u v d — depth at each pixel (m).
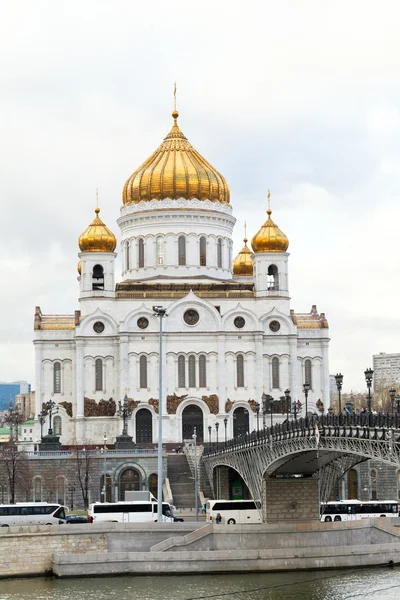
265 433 128.25
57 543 120.56
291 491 128.50
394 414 94.69
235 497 162.62
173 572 118.69
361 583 112.56
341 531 124.81
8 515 134.12
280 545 122.88
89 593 109.25
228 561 119.44
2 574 118.06
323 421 103.88
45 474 171.88
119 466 173.88
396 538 127.25
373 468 175.62
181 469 178.38
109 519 137.75
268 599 105.75
